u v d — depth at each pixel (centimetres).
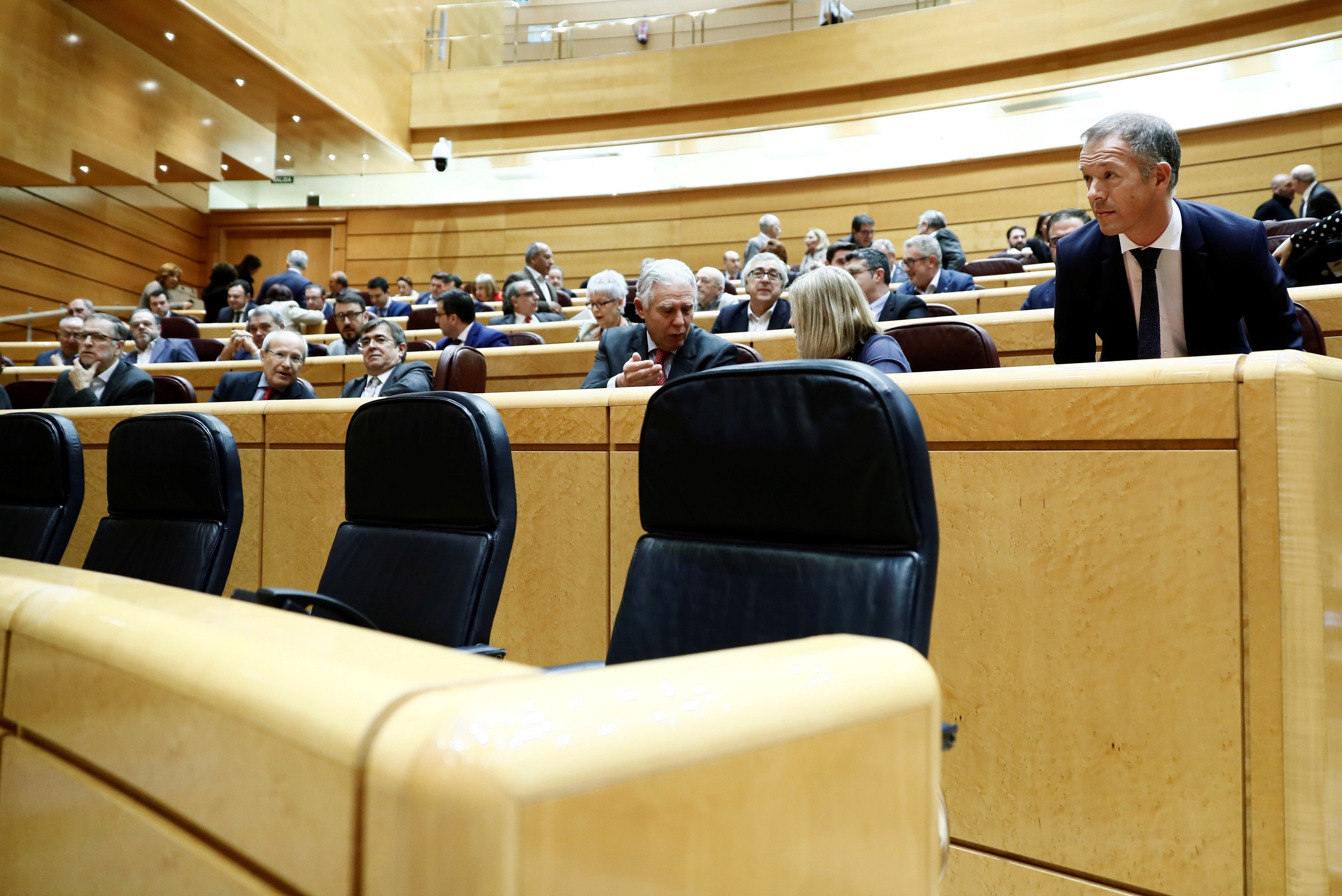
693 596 86
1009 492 115
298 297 775
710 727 30
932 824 38
